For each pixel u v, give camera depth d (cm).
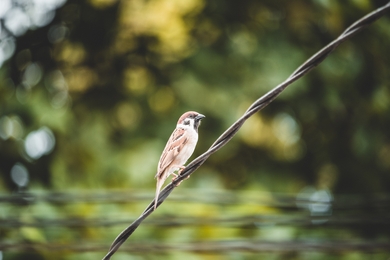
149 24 1409
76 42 1451
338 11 1308
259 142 1466
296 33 1427
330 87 1380
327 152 1493
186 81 1390
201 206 1202
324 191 1498
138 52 1459
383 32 1348
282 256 1216
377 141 1400
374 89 1383
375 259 1227
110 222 1021
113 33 1441
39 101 1350
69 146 1323
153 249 953
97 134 1363
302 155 1498
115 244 648
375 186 1459
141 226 1164
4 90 1360
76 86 1445
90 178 1290
